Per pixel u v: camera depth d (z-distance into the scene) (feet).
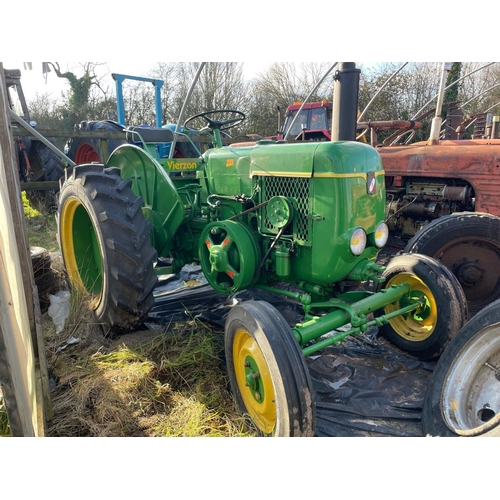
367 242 7.70
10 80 21.67
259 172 8.15
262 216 8.23
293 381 5.70
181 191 10.35
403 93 49.60
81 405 7.00
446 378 6.66
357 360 8.82
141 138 10.52
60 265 12.07
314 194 7.27
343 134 9.49
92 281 10.40
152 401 7.20
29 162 22.63
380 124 15.03
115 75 19.51
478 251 10.64
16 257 6.05
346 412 7.20
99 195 8.52
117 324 8.85
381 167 7.72
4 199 5.28
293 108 27.66
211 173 9.32
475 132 22.71
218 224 8.54
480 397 6.43
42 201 22.44
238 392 7.06
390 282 9.18
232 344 6.92
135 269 8.37
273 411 6.18
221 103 51.55
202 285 12.80
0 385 4.37
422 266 8.56
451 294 8.20
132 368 7.93
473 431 5.70
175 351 8.71
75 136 16.70
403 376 8.24
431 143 13.92
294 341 5.96
